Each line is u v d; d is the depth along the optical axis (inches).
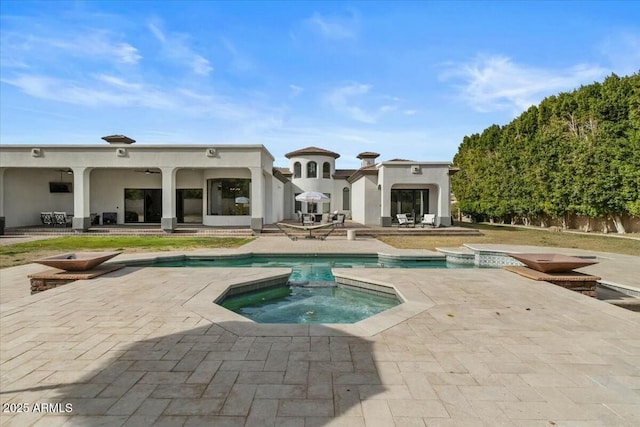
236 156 673.0
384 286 264.5
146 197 805.9
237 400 101.6
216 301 216.2
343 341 148.3
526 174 911.7
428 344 145.6
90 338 150.1
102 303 203.9
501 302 210.5
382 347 142.1
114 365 124.3
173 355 133.0
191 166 669.9
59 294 224.2
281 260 434.0
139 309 192.2
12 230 651.5
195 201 812.6
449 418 93.1
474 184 1170.6
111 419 92.0
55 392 105.7
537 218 935.7
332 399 102.5
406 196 858.1
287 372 119.5
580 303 208.8
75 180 657.6
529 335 156.4
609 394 106.3
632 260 386.9
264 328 163.6
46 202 753.6
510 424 90.7
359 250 461.4
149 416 93.4
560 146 783.7
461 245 538.6
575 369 123.3
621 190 656.4
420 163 776.3
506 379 115.5
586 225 769.6
